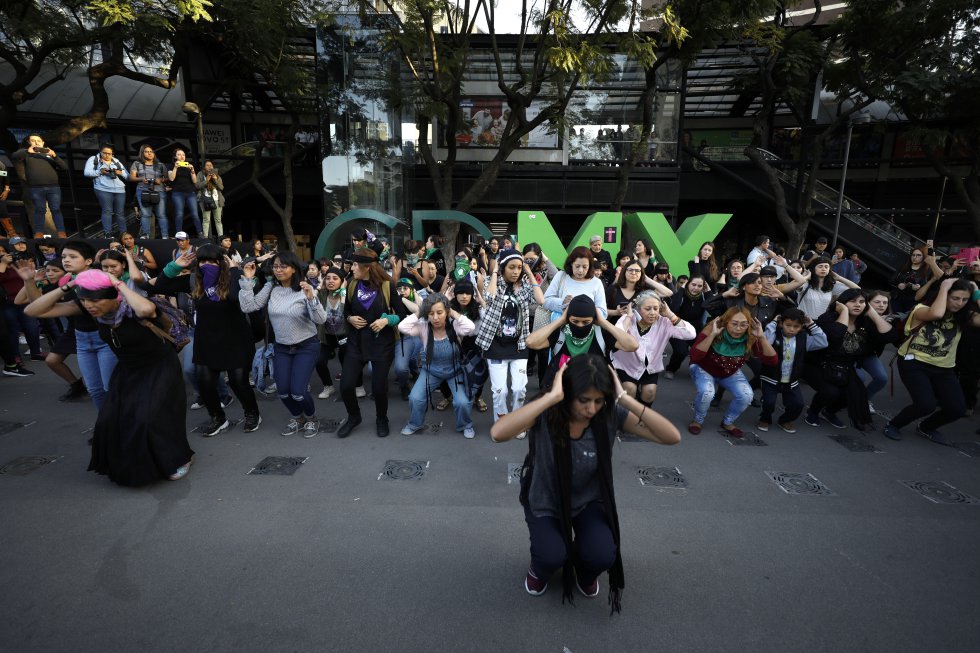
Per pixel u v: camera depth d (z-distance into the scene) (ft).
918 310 15.12
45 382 20.26
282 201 62.64
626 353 14.97
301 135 57.06
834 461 14.14
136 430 11.53
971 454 14.74
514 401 15.37
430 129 49.73
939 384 15.03
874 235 51.67
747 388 15.49
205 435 15.11
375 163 42.52
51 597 8.25
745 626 7.89
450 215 35.60
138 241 27.27
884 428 16.60
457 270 24.50
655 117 49.78
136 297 11.06
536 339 11.74
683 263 36.73
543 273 21.83
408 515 10.97
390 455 14.03
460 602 8.32
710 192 56.44
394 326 15.02
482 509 11.28
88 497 11.48
